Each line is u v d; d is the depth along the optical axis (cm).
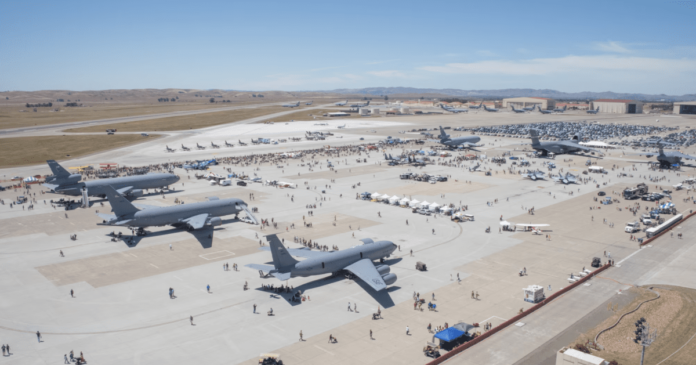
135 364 5678
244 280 8375
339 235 11012
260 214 13062
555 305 7281
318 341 6206
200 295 7725
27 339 6322
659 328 6425
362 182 17600
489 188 16412
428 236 10969
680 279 8250
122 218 10950
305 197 15150
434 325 6644
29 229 11581
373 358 5759
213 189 16538
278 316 6969
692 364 5491
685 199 14512
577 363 5209
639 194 14888
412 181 17762
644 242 10225
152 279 8419
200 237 10962
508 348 6003
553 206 13788
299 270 7912
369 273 7906
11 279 8438
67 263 9250
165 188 16788
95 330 6562
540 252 9794
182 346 6109
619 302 7344
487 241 10569
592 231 11256
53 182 14375
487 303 7350
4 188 16512
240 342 6203
